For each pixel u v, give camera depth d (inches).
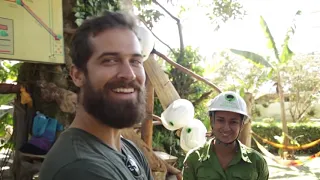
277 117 748.6
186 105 166.1
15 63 182.1
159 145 212.8
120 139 49.6
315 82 624.7
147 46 145.9
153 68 178.1
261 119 709.3
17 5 122.7
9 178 150.9
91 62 42.1
